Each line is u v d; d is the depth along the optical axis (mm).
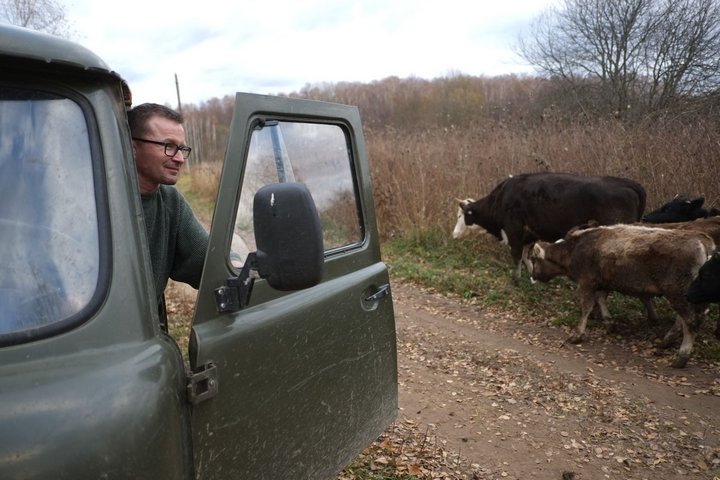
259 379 1799
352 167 2600
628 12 13719
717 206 7789
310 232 1562
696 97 12008
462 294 8031
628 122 10539
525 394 4898
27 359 1224
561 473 3705
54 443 1153
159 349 1415
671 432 4215
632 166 8789
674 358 5609
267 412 1838
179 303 6535
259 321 1816
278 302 1953
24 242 1306
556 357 5777
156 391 1335
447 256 9812
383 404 2611
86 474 1178
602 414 4512
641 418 4434
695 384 5027
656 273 5434
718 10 12531
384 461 3670
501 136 11586
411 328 6746
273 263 1552
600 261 5867
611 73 14359
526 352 5918
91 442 1193
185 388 1503
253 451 1779
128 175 1492
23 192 1325
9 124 1328
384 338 2611
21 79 1352
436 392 4953
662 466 3793
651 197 8438
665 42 13008
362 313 2428
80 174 1398
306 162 2230
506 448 4012
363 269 2539
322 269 1589
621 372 5344
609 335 6340
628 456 3914
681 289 5289
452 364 5609
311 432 2074
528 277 8508
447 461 3789
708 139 8203
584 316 6090
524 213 7941
